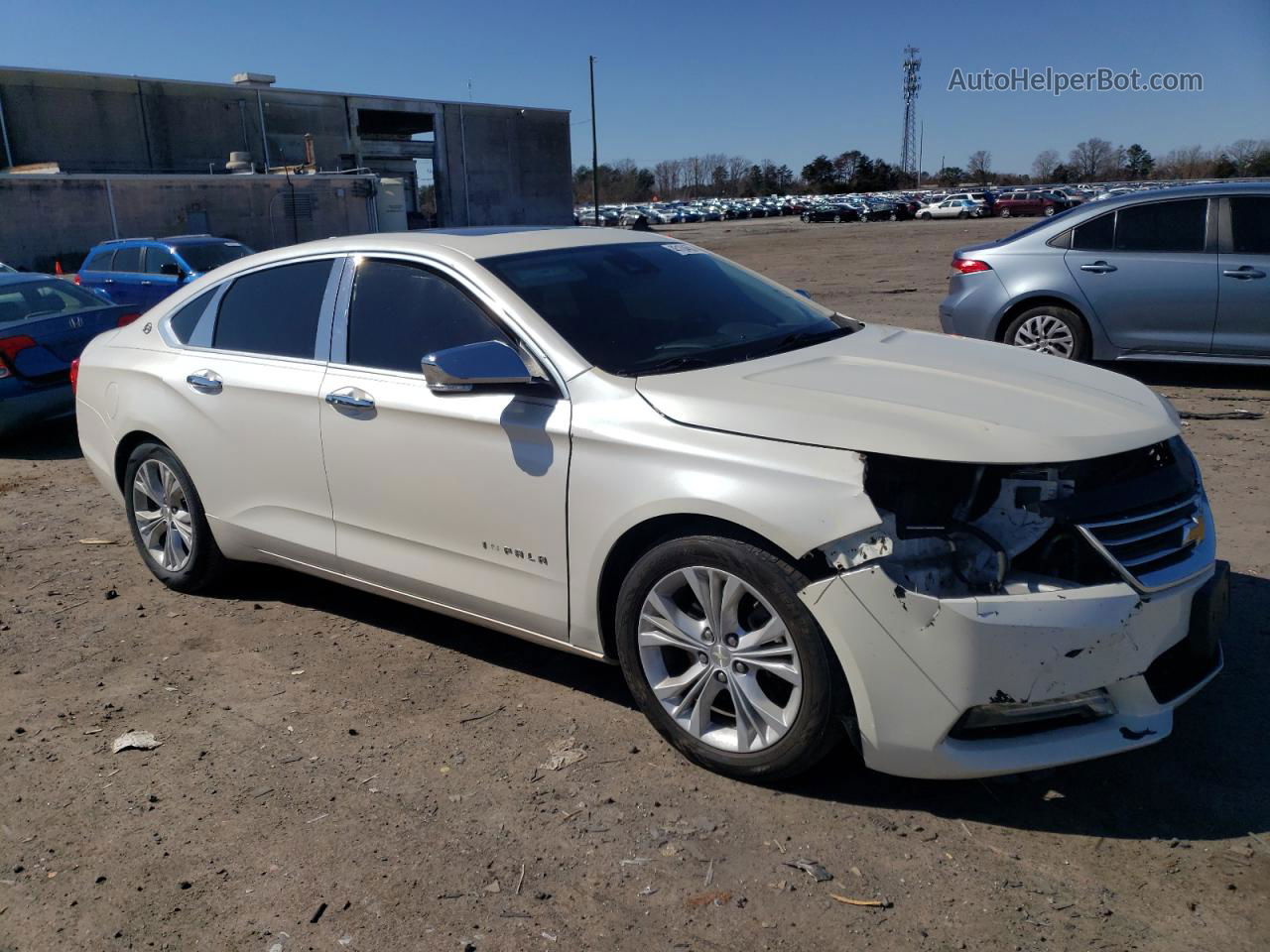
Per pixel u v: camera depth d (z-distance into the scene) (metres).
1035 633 2.71
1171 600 2.85
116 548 5.73
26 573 5.36
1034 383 3.31
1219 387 8.42
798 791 3.13
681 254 4.44
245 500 4.46
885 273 21.52
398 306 3.95
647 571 3.22
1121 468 2.98
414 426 3.76
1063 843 2.84
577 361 3.44
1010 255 8.66
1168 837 2.84
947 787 3.12
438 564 3.84
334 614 4.69
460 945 2.56
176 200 33.94
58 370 8.30
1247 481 5.86
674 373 3.41
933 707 2.78
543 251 4.02
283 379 4.21
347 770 3.36
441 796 3.19
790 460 2.92
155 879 2.86
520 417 3.46
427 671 4.06
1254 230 7.79
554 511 3.41
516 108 57.44
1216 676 3.69
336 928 2.64
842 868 2.78
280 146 49.19
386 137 59.00
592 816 3.05
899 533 2.81
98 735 3.66
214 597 4.95
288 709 3.79
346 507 4.07
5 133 41.41
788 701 3.08
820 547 2.82
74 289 9.31
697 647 3.18
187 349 4.71
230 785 3.30
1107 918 2.54
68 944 2.62
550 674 3.99
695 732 3.24
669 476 3.10
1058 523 2.82
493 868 2.84
